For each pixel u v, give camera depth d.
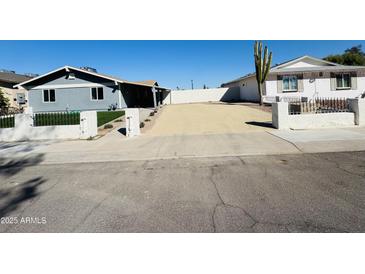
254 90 26.88
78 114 12.73
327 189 4.44
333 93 21.38
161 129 12.35
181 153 7.59
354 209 3.68
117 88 23.89
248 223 3.41
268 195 4.28
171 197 4.36
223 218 3.56
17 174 6.18
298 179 5.00
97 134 11.76
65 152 8.46
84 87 24.09
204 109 21.11
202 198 4.26
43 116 12.48
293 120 11.02
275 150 7.46
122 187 4.97
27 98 24.36
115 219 3.66
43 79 24.22
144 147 8.64
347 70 21.25
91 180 5.50
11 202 4.39
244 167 5.99
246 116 15.37
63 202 4.32
